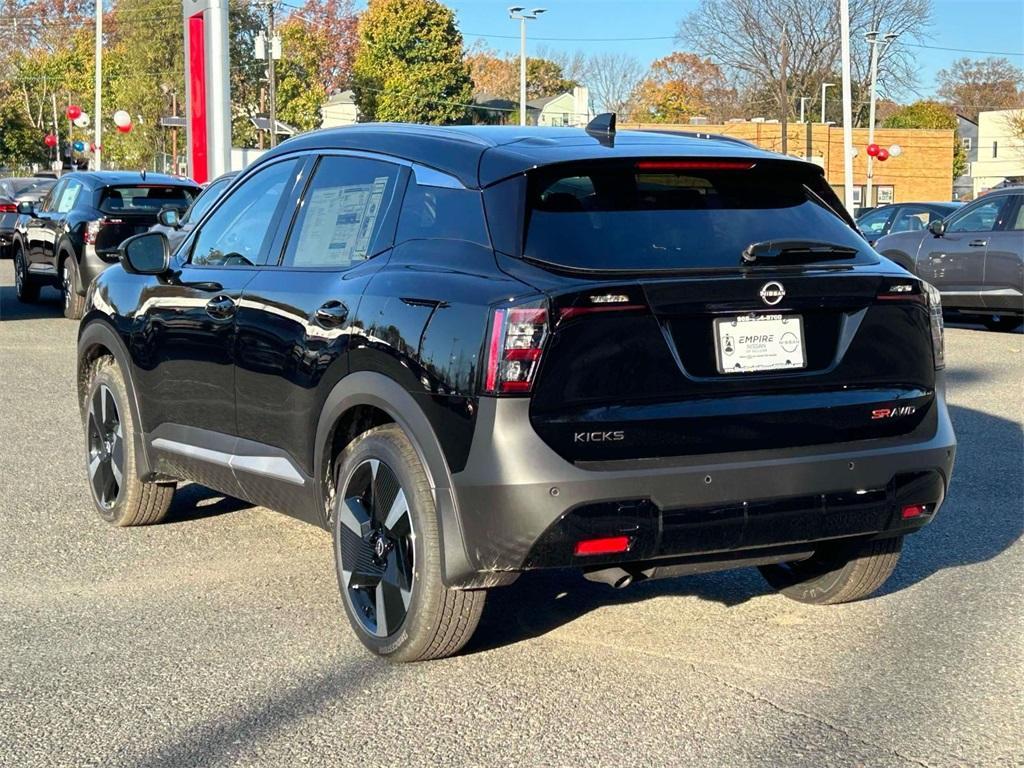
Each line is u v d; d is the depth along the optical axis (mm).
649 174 4410
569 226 4180
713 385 4039
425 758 3717
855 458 4219
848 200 33250
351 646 4695
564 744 3811
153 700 4176
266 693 4230
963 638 4762
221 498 7098
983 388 10883
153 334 5879
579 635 4812
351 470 4547
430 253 4391
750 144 4844
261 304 5117
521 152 4391
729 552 4246
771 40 52406
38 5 90438
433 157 4641
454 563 4082
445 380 4043
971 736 3869
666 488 3955
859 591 5062
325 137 5297
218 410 5449
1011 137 87562
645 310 3945
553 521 3867
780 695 4203
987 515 6641
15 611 5125
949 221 15719
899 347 4355
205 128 21156
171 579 5570
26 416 9609
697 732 3898
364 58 83625
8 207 26453
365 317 4457
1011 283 14812
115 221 15984
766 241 4316
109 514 6461
